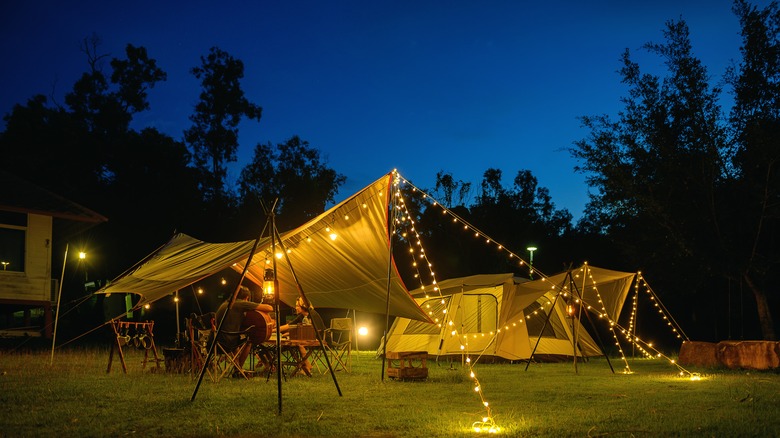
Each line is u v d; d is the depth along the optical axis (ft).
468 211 105.91
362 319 91.45
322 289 36.50
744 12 55.88
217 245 37.60
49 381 27.48
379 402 21.98
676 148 57.26
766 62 55.57
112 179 97.45
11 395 22.98
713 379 30.66
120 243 93.50
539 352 43.39
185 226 97.91
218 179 112.37
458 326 43.73
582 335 47.52
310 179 113.29
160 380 27.99
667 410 20.47
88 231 91.56
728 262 54.24
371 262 32.42
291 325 32.14
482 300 44.06
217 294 90.68
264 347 30.32
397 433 16.79
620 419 18.66
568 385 27.96
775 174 53.52
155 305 89.71
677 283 59.06
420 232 104.22
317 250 32.91
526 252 107.76
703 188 55.52
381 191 30.83
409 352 29.66
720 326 72.18
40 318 72.38
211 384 26.71
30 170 88.38
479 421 18.28
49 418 18.57
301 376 31.09
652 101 58.03
